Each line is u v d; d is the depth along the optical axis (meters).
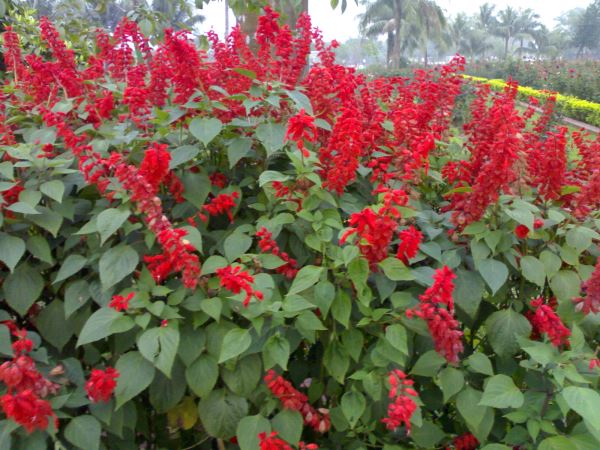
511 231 2.62
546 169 2.72
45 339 2.58
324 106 3.11
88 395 2.13
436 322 2.22
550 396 2.30
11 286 2.47
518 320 2.59
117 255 2.31
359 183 3.06
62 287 2.74
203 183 2.73
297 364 2.85
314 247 2.46
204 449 2.96
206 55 3.39
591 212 2.93
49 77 3.36
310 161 2.61
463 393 2.35
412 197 2.82
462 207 2.69
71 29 6.60
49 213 2.47
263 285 2.27
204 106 2.82
